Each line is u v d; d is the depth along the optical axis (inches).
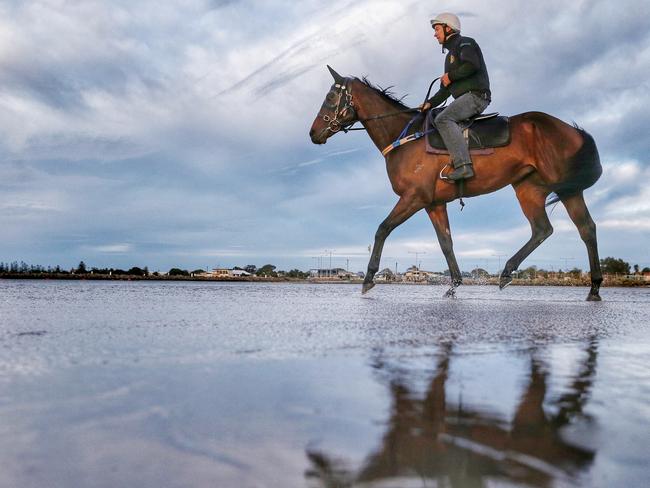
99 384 42.3
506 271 267.6
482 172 253.3
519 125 254.7
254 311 134.2
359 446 26.7
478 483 21.8
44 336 77.4
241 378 45.4
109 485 21.4
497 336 83.1
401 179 260.4
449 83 249.9
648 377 49.0
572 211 267.9
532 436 29.2
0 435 28.3
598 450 27.0
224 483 21.6
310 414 33.2
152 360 55.2
